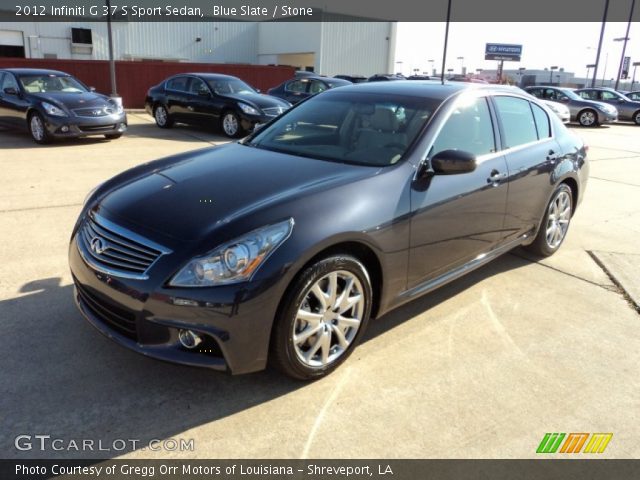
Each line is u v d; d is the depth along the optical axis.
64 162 8.41
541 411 2.79
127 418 2.57
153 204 2.86
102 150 9.78
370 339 3.41
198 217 2.69
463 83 4.15
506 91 4.32
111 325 2.79
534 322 3.75
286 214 2.66
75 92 10.91
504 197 3.98
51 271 4.13
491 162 3.85
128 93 19.86
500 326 3.67
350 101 3.98
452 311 3.87
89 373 2.89
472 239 3.76
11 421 2.51
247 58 37.44
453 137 3.61
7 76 10.94
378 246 2.96
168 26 32.69
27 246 4.62
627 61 36.28
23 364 2.94
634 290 4.32
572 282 4.50
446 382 2.99
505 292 4.24
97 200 3.14
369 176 3.09
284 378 2.95
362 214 2.87
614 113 20.23
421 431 2.59
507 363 3.21
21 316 3.44
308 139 3.78
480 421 2.69
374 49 36.03
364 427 2.60
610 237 5.77
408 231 3.14
